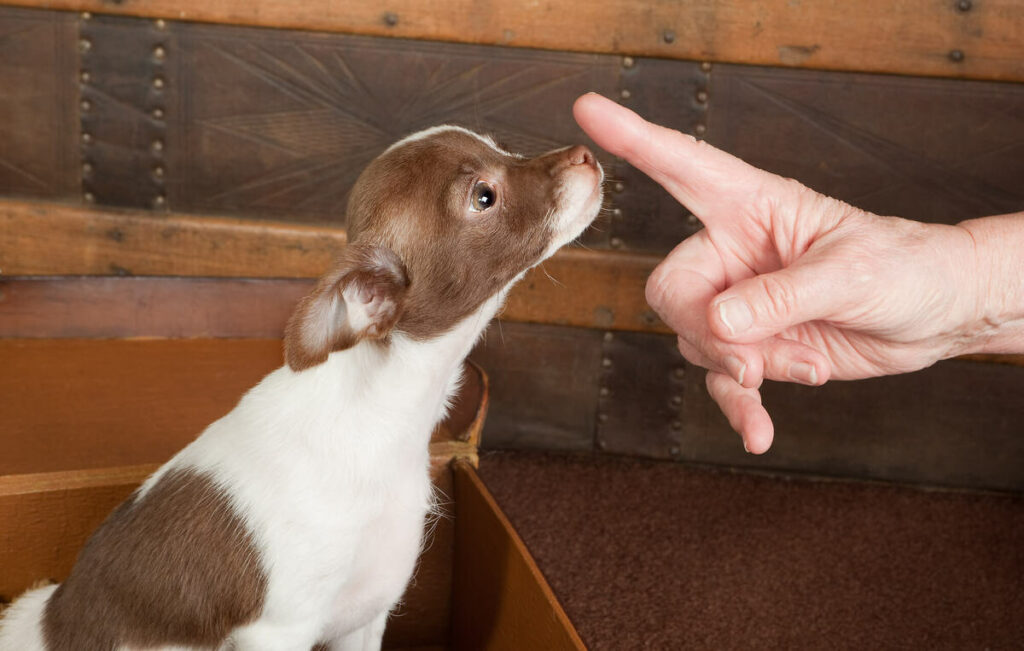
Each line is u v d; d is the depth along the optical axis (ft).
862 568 3.08
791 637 2.85
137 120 3.30
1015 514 3.33
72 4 3.20
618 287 3.35
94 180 3.35
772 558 3.10
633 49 3.19
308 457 2.11
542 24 3.18
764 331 1.98
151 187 3.36
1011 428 3.38
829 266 2.02
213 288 2.90
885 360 2.20
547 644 2.16
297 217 3.38
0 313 2.83
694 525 3.21
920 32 3.12
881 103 3.18
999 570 3.10
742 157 3.26
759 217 2.16
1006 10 3.08
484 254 2.18
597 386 3.45
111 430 2.52
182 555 2.09
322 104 3.28
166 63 3.26
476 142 2.24
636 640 2.81
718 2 3.14
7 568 2.37
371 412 2.14
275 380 2.20
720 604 2.93
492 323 3.40
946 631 2.89
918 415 3.39
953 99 3.17
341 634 2.33
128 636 2.10
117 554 2.11
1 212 3.36
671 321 2.23
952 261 2.09
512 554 2.26
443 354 2.20
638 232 3.33
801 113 3.21
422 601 2.53
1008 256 2.10
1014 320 2.14
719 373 2.20
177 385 2.70
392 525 2.21
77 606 2.12
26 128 3.31
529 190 2.20
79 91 3.28
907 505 3.35
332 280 1.96
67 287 2.85
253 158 3.33
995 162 3.20
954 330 2.14
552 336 3.42
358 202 2.16
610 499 3.30
